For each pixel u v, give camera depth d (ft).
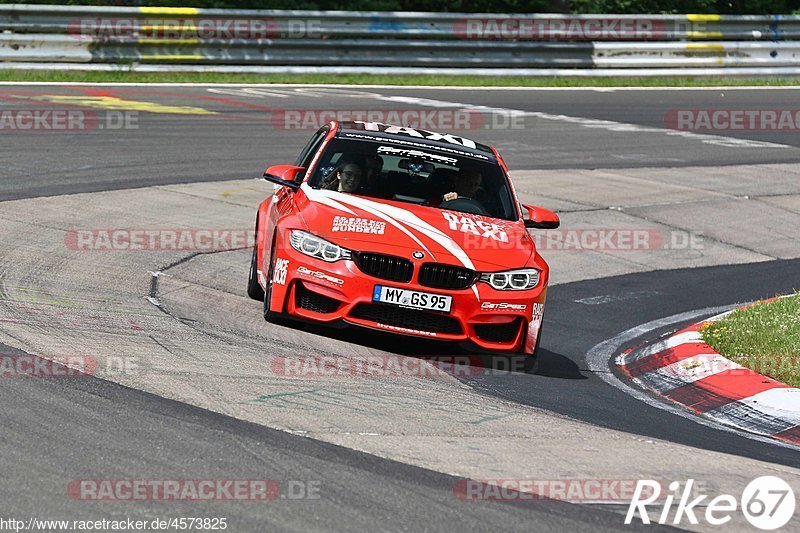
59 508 36.78
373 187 71.31
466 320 64.44
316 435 46.78
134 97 163.22
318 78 193.57
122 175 113.09
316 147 76.28
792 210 130.62
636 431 54.80
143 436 44.21
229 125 146.10
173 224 96.22
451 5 255.29
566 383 65.16
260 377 55.26
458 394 57.98
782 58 233.55
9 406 46.11
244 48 192.13
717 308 91.15
